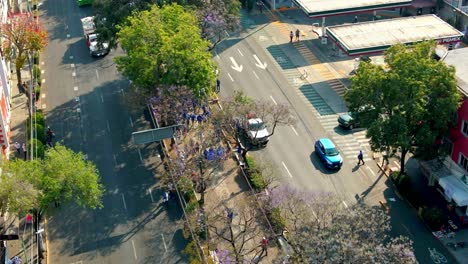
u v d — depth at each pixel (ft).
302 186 236.22
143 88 261.03
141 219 225.97
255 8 400.26
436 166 229.45
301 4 345.31
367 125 219.00
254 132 258.78
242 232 193.98
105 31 294.05
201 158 227.81
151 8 271.49
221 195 231.91
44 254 208.44
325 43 345.10
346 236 159.84
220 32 313.94
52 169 199.82
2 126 247.09
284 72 320.09
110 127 282.15
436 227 213.87
